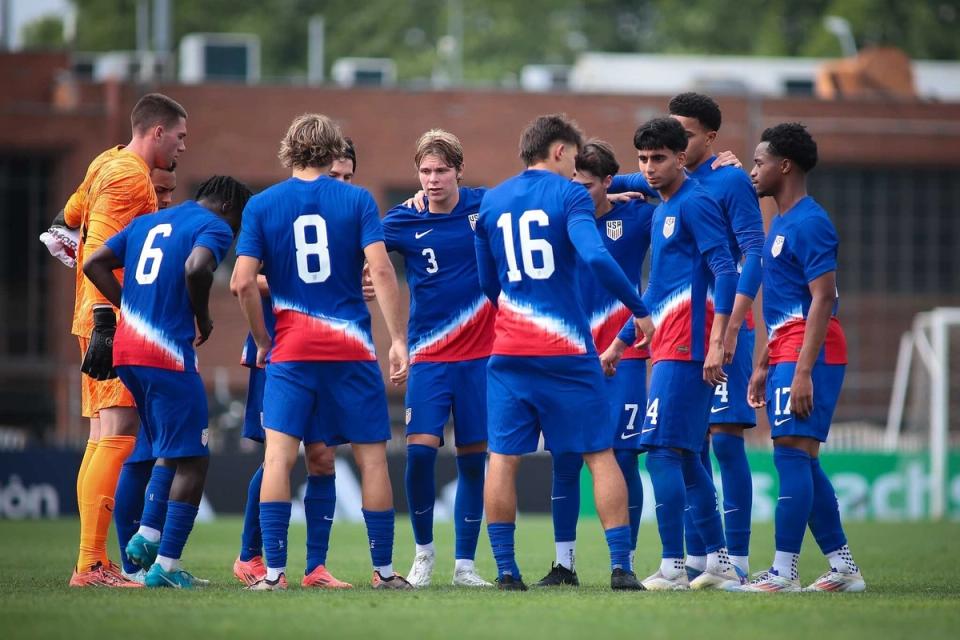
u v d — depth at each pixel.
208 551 41.53
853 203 103.94
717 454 27.27
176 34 173.75
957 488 71.88
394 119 100.19
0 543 44.44
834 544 26.22
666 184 26.09
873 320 103.56
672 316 25.83
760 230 26.61
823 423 25.58
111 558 37.25
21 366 77.56
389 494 24.94
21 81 99.62
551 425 24.34
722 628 18.58
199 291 24.53
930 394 78.06
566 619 19.39
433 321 27.86
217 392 85.88
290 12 173.75
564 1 175.62
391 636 17.59
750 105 100.25
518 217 24.30
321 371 24.23
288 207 24.34
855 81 118.19
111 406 26.02
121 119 94.75
